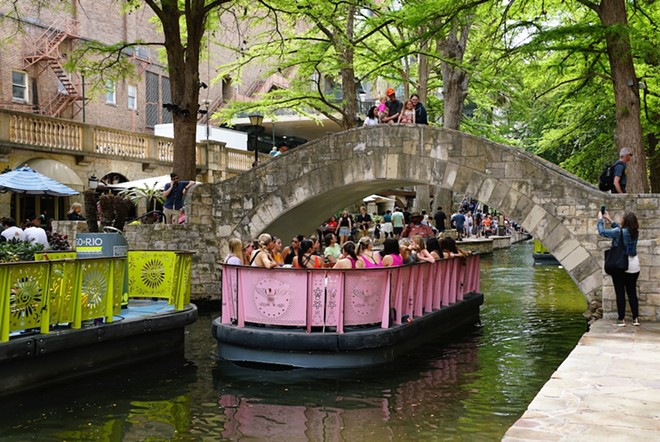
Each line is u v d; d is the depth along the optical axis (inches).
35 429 310.3
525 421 226.4
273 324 433.7
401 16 775.7
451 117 1017.5
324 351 418.9
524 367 424.5
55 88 1059.9
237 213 665.6
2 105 956.0
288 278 429.7
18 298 343.9
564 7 728.3
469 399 355.9
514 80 975.0
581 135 929.5
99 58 1120.2
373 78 930.1
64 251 481.7
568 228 523.5
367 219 1110.4
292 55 995.3
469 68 842.2
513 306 673.6
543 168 532.7
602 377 285.9
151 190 799.7
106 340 396.5
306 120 1373.0
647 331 395.5
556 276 928.3
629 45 550.0
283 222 705.0
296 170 636.7
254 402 354.0
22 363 353.4
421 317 488.1
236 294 446.3
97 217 749.3
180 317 456.1
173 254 496.1
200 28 730.2
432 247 542.9
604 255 428.8
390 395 365.1
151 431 309.4
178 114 724.7
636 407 241.9
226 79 1456.7
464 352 467.8
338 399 358.3
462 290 604.7
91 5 1114.1
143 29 1250.6
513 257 1272.1
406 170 584.1
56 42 1044.5
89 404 348.5
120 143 970.1
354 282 428.1
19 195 864.3
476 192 556.4
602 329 403.9
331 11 766.5
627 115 567.2
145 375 405.7
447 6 605.3
